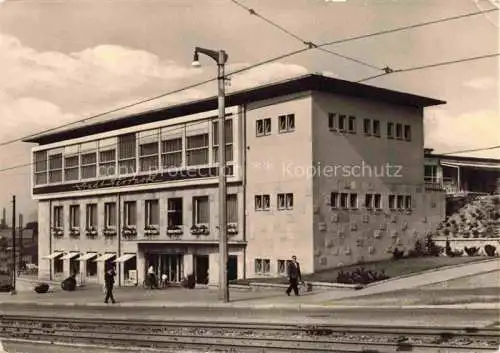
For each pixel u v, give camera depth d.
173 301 28.72
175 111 42.34
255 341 16.30
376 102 36.69
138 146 44.31
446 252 36.47
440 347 14.10
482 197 40.59
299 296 27.11
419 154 38.50
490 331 15.50
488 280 26.03
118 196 46.31
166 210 42.25
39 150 54.16
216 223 38.72
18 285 54.06
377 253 35.75
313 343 15.50
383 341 15.08
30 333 20.44
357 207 35.22
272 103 35.62
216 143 38.62
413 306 20.64
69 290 44.50
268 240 35.41
